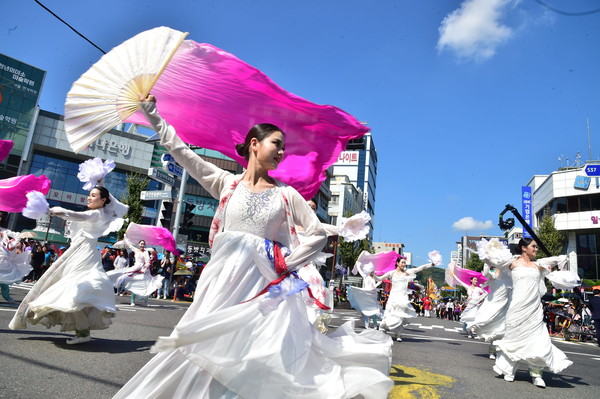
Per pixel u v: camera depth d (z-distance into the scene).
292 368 1.81
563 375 6.00
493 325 7.07
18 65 36.56
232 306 1.79
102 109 2.27
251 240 2.04
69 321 4.58
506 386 4.75
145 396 1.79
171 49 2.24
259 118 3.22
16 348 4.11
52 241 34.47
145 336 5.76
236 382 1.69
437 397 3.82
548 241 33.09
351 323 2.45
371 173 148.50
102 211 4.73
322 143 3.50
